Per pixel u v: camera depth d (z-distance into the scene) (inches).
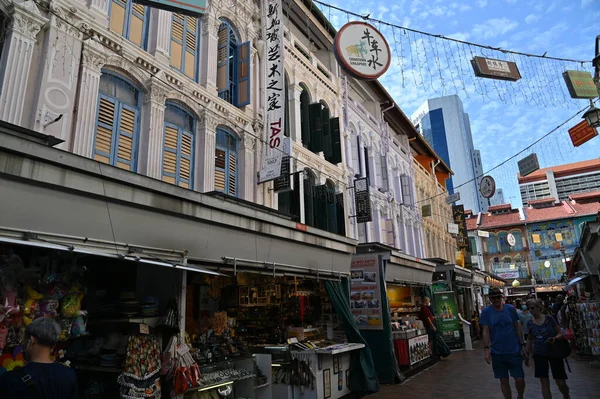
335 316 414.3
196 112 338.0
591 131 393.1
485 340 245.0
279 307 394.9
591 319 448.8
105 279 240.2
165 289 219.0
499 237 1759.4
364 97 751.1
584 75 337.7
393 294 614.9
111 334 217.2
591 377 377.1
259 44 426.9
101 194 175.6
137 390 185.9
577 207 1699.1
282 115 389.4
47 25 235.8
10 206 147.1
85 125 246.4
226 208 245.1
